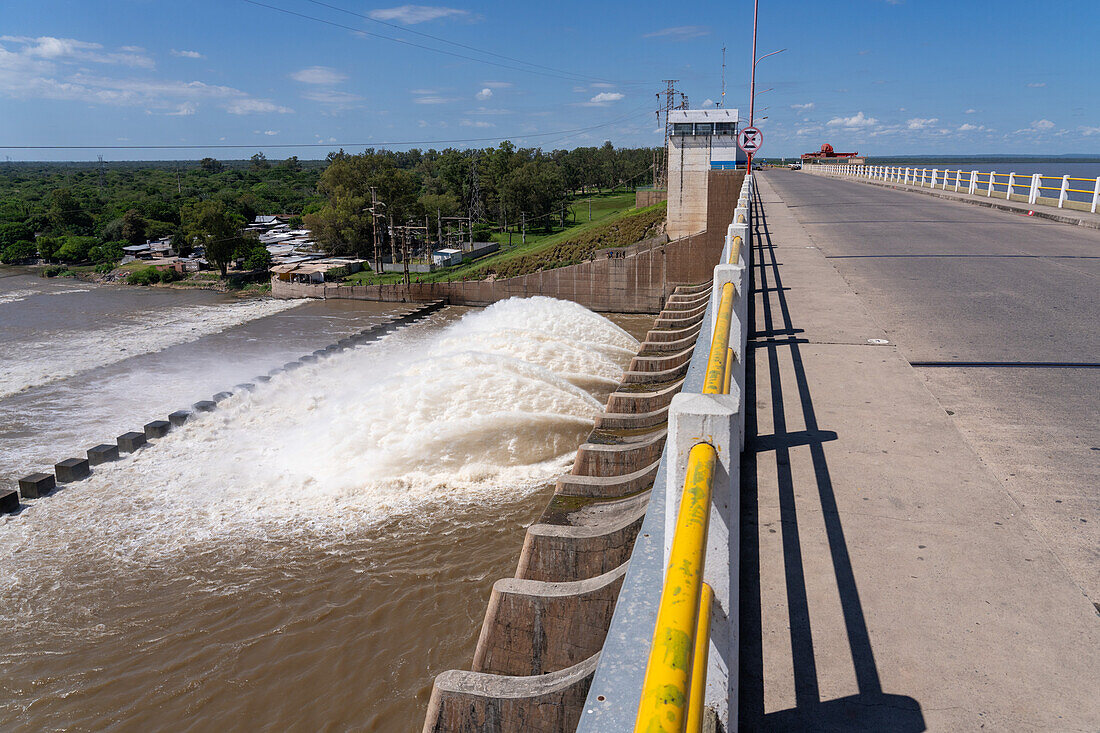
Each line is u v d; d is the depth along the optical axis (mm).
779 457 5465
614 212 136125
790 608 3613
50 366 37938
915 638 3352
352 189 97062
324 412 25656
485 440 20094
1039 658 3188
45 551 16891
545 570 8312
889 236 19828
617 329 38250
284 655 12922
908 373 7469
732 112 71688
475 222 117812
